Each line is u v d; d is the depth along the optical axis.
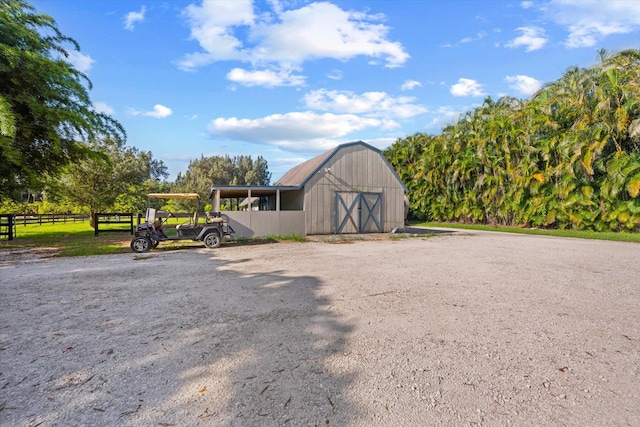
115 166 22.09
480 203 23.19
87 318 4.06
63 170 14.81
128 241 13.10
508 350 3.17
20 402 2.33
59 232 18.05
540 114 18.77
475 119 24.81
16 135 11.37
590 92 17.09
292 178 17.94
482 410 2.24
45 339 3.44
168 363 2.91
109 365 2.88
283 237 13.75
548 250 10.13
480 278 6.20
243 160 72.12
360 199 16.31
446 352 3.12
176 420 2.13
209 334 3.55
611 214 15.36
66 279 6.21
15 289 5.47
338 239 13.68
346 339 3.41
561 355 3.07
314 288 5.47
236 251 10.16
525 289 5.40
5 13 10.75
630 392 2.46
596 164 15.89
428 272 6.75
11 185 13.27
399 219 17.20
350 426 2.07
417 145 30.30
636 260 8.23
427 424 2.09
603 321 3.96
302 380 2.62
